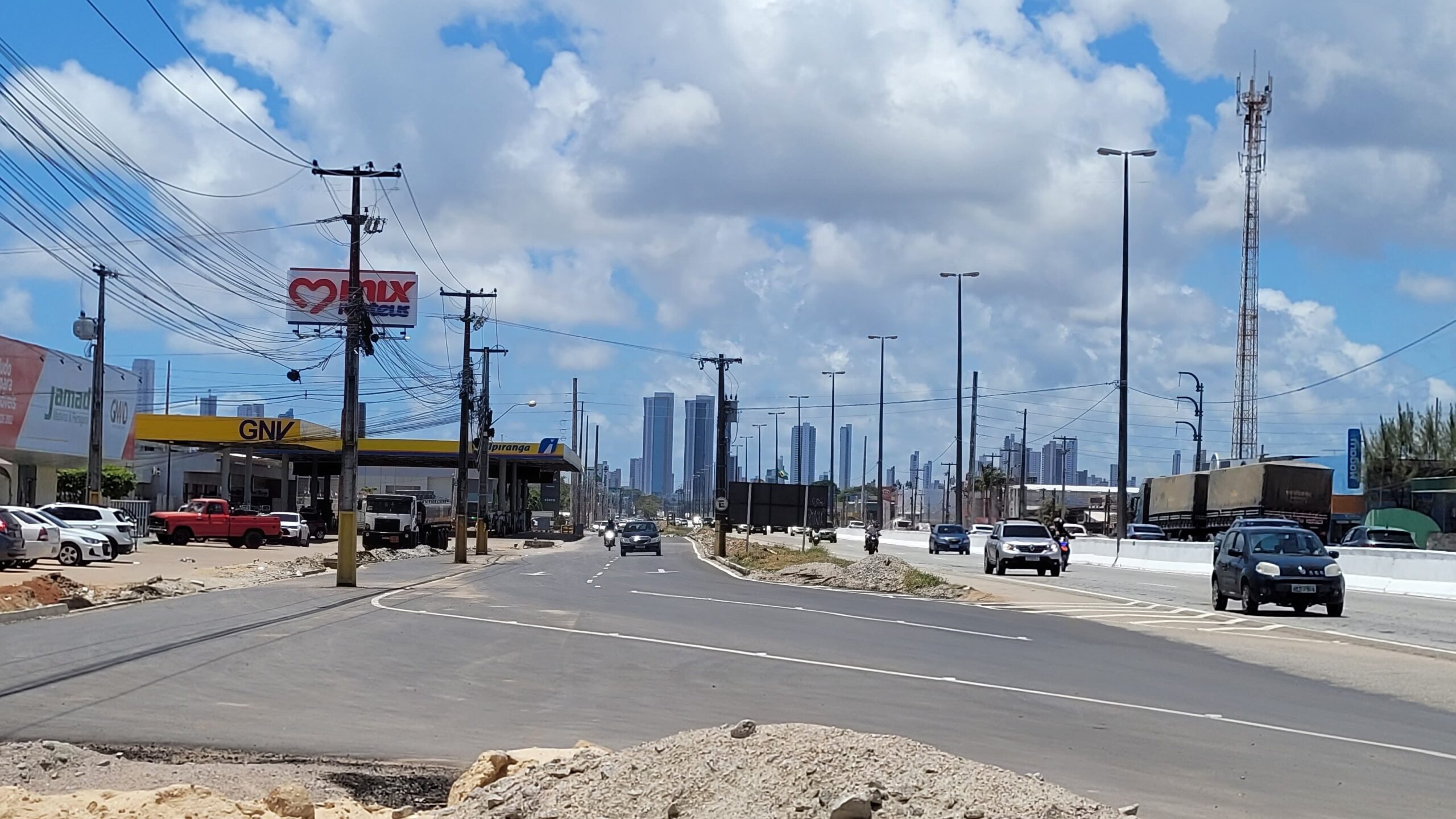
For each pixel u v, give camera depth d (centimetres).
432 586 3562
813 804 610
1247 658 1953
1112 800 923
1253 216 6919
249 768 999
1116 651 2028
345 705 1352
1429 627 2545
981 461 15012
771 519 7062
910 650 1988
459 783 856
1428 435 6094
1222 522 6319
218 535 6181
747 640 2094
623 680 1588
